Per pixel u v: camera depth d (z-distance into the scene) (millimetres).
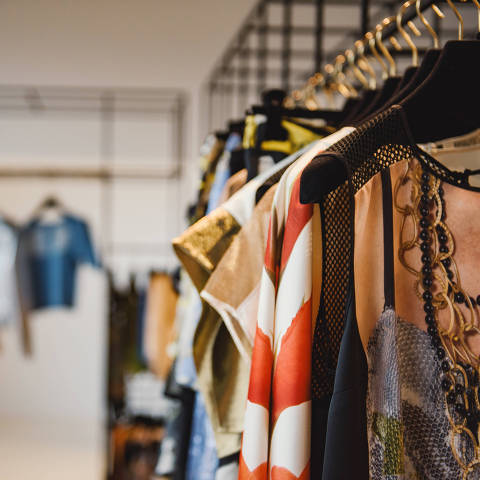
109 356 2838
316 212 628
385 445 626
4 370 4492
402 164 649
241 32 2453
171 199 4211
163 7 2854
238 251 746
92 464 3666
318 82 1267
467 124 694
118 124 3994
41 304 3684
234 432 801
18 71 3488
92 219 4281
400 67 2613
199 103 3666
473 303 635
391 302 641
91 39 3125
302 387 611
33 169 3973
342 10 2744
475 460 621
